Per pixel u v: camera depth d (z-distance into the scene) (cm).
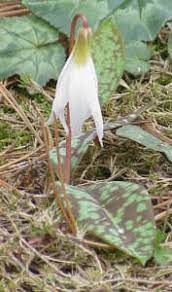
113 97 43
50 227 33
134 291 32
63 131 40
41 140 39
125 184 35
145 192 34
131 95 43
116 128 38
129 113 41
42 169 38
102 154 39
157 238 33
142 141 36
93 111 33
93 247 33
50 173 35
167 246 34
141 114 41
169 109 42
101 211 34
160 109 42
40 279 32
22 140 40
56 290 32
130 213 34
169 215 35
